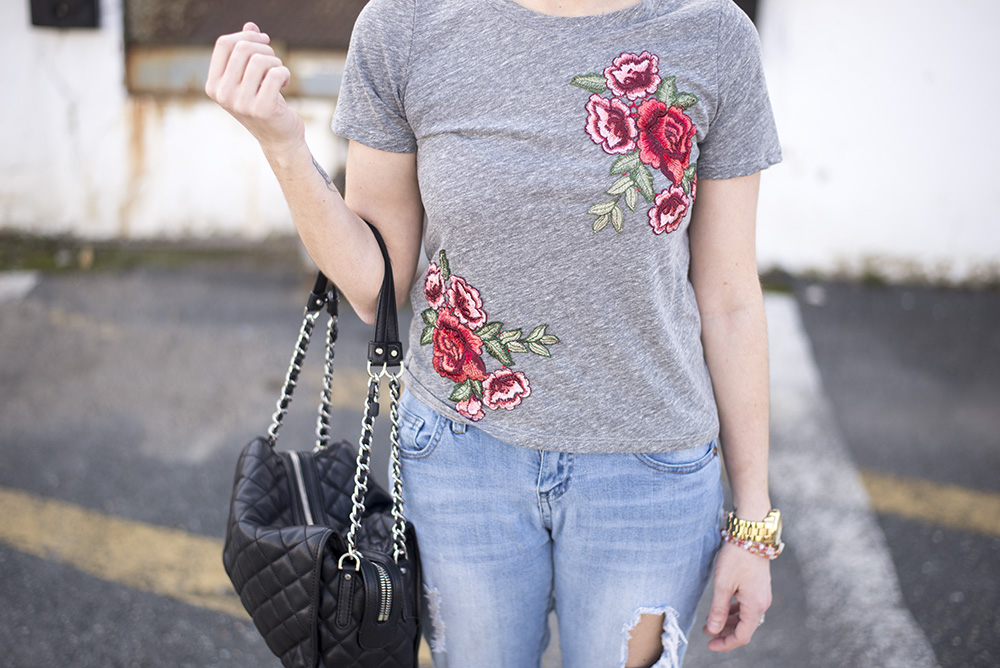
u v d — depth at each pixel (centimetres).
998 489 303
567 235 109
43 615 231
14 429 317
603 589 123
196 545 263
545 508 120
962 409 358
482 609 126
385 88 115
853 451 324
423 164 115
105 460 302
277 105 106
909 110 459
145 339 394
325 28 457
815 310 454
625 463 118
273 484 133
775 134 120
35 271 460
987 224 474
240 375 366
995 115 455
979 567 261
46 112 476
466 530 122
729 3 114
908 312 456
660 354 116
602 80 109
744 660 222
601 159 109
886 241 482
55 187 488
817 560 262
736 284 124
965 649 228
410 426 124
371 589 116
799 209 482
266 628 121
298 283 464
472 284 114
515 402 117
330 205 116
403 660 123
